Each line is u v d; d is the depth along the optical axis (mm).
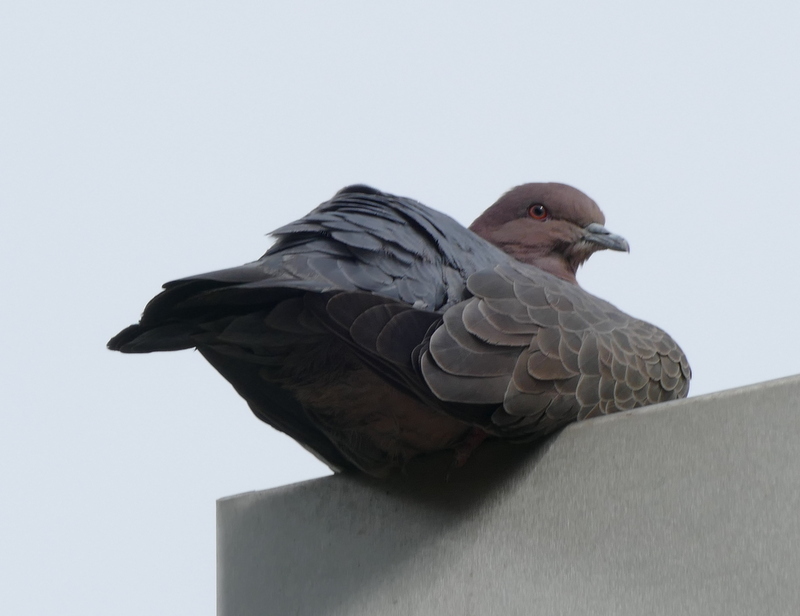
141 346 4836
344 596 4848
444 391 4824
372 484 4855
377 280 4844
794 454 4773
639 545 4793
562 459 4816
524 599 4812
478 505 4828
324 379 4852
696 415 4789
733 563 4777
